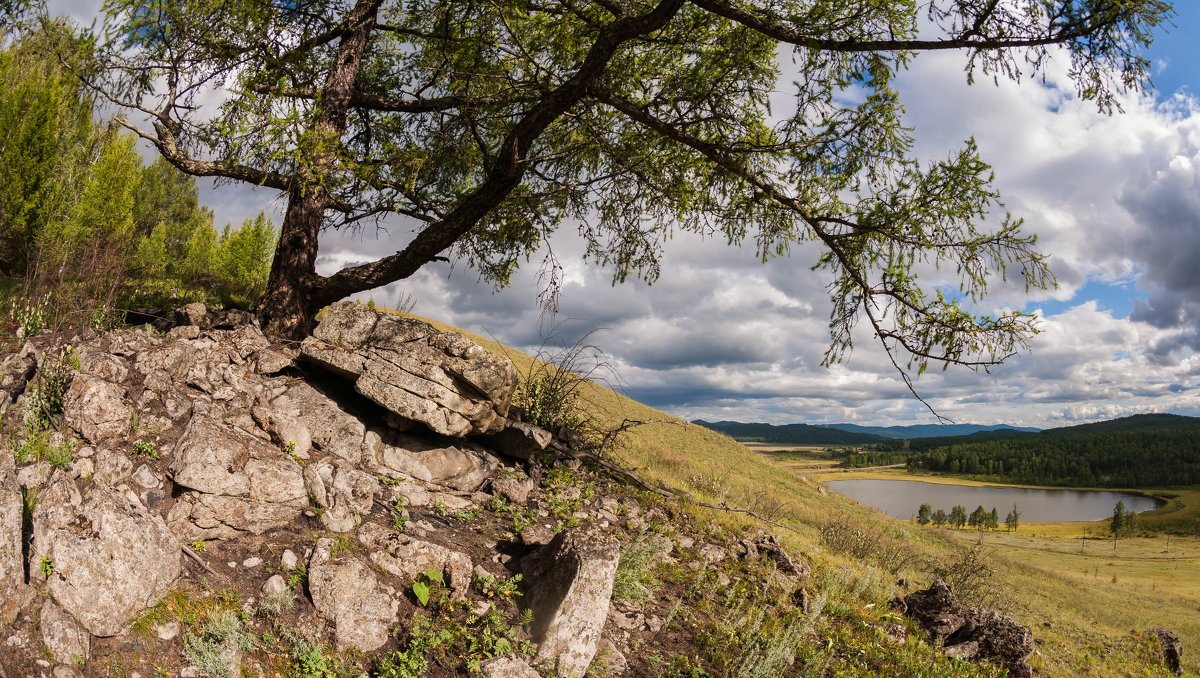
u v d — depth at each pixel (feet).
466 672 18.72
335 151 30.71
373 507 24.47
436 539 24.17
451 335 28.40
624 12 32.48
